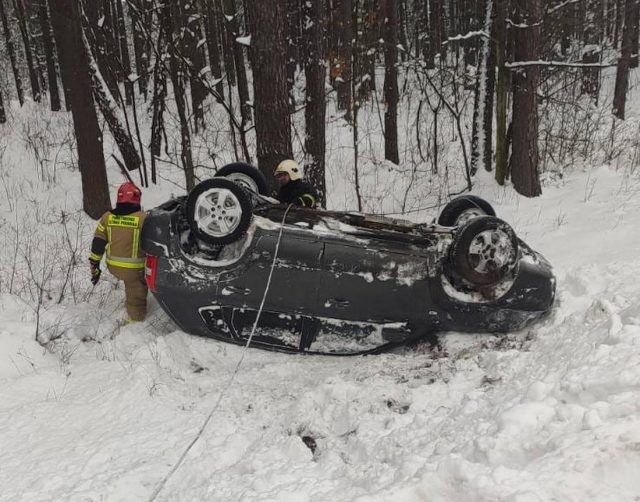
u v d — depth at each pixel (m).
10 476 3.17
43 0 19.06
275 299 4.56
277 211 4.98
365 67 13.55
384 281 4.50
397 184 11.39
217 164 12.01
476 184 10.42
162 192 10.41
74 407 3.96
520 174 9.43
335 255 4.50
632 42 18.61
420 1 23.41
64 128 14.41
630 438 2.08
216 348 4.78
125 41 21.23
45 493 2.98
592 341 3.42
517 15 9.10
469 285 4.54
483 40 10.88
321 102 7.99
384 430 3.30
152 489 3.01
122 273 5.19
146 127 15.61
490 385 3.66
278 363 4.61
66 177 10.26
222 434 3.55
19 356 4.68
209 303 4.66
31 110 19.06
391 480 2.58
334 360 4.70
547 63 8.68
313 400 3.80
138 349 4.75
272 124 7.02
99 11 17.05
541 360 3.67
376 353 4.74
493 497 2.05
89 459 3.29
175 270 4.63
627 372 2.61
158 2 10.27
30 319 5.33
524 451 2.40
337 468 2.96
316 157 8.10
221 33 18.14
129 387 4.13
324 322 4.65
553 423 2.51
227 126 15.35
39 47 26.33
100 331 5.34
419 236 4.68
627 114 21.52
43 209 8.94
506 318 4.59
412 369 4.25
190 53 14.09
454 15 27.02
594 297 4.66
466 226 4.34
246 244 4.56
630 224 6.84
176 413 3.83
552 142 11.59
